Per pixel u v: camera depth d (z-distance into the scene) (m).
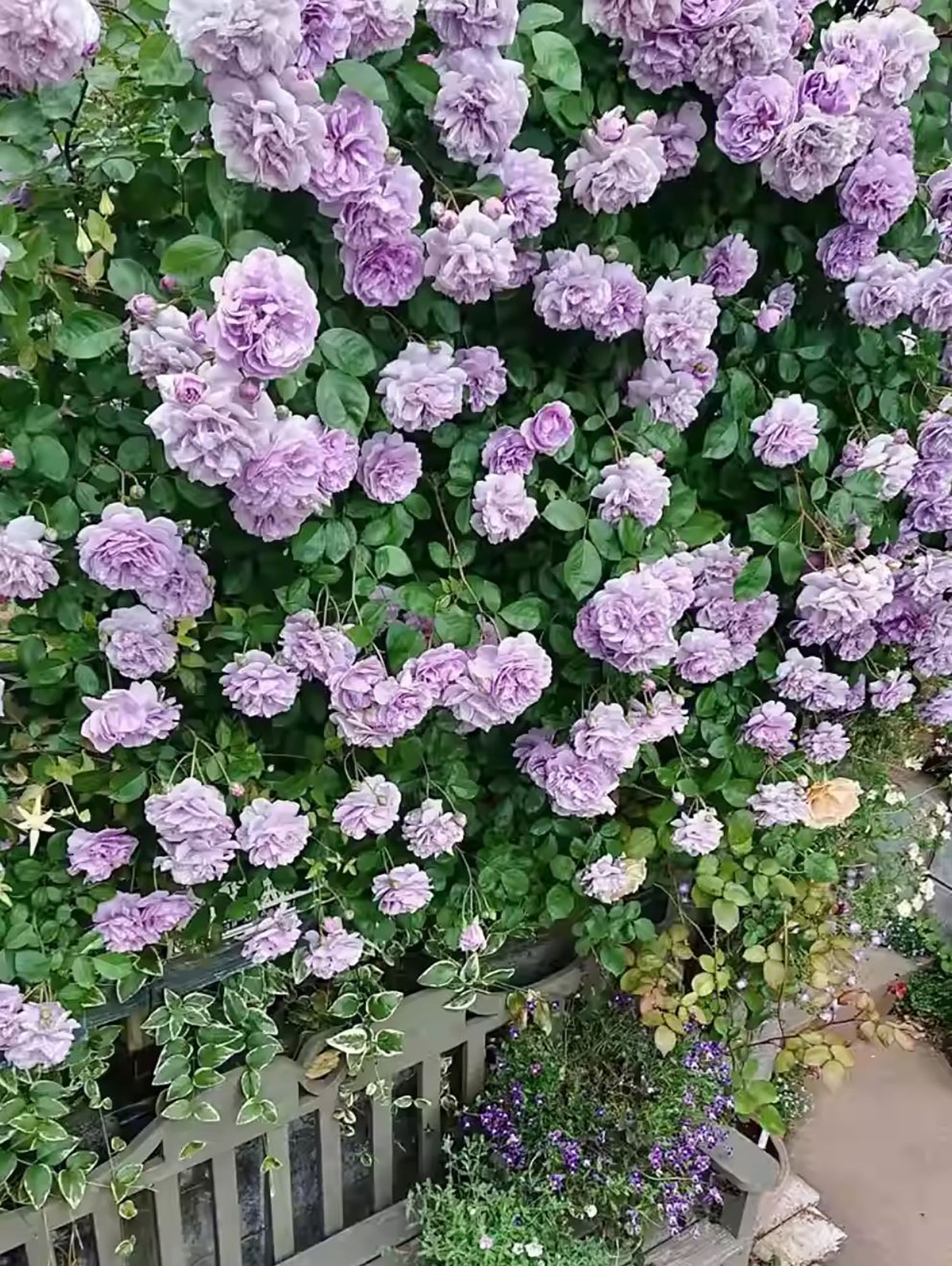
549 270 0.99
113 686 1.01
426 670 1.03
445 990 1.37
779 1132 1.40
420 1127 1.46
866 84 0.98
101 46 0.80
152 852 1.12
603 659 1.13
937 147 1.16
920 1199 1.76
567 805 1.17
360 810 1.10
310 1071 1.30
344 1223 1.45
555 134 0.97
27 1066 1.05
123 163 0.85
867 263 1.08
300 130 0.76
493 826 1.28
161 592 0.94
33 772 1.02
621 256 1.03
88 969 1.07
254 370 0.79
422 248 0.89
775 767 1.33
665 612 1.05
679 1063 1.43
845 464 1.18
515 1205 1.35
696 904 1.43
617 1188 1.36
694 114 0.97
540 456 1.07
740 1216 1.45
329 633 1.00
